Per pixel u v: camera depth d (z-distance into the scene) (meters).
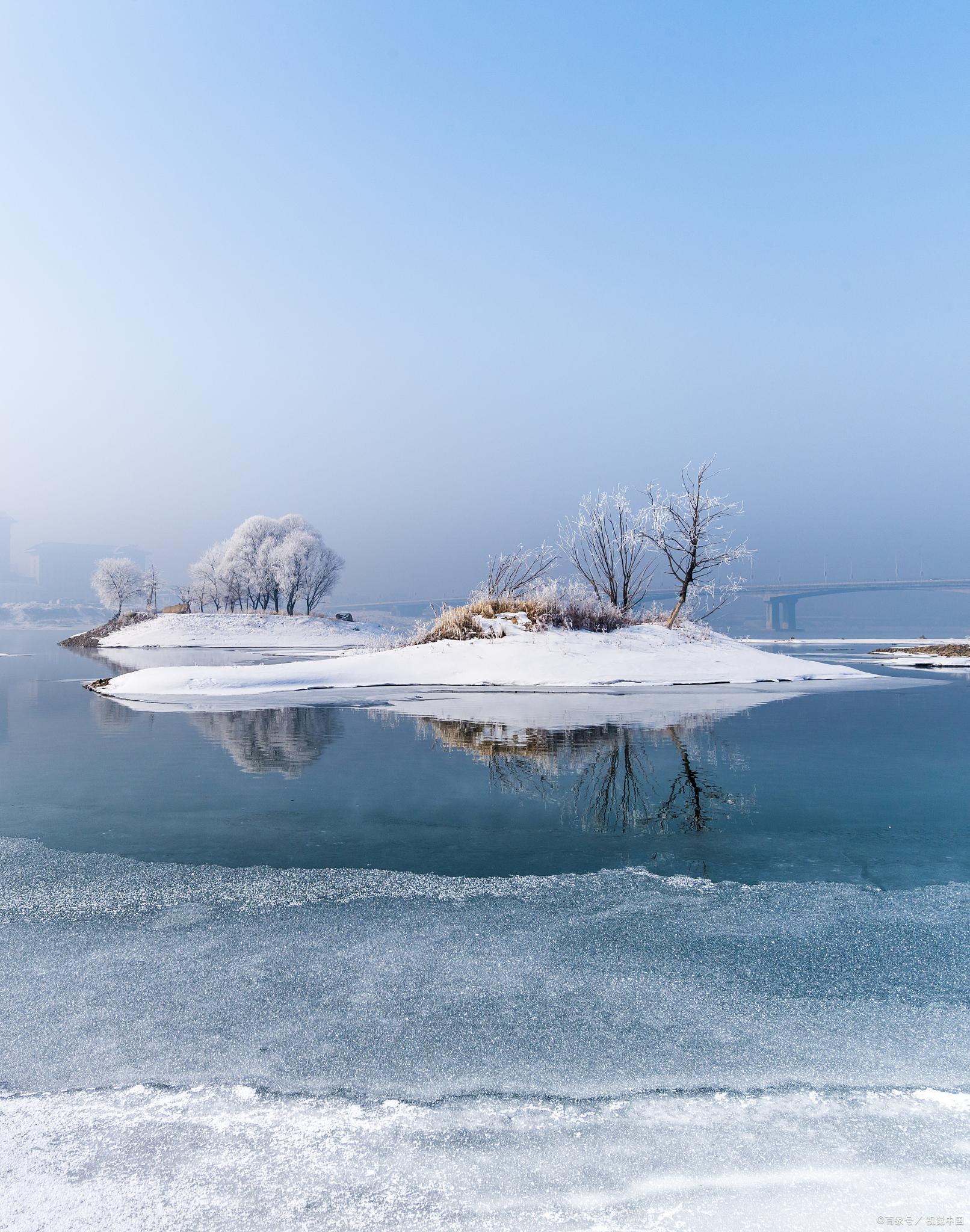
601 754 8.01
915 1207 1.69
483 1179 1.81
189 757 8.00
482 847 4.69
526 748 8.41
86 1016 2.63
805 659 31.75
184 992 2.81
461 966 3.02
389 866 4.32
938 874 4.12
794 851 4.56
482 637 20.30
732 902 3.72
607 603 23.06
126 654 38.00
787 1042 2.43
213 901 3.79
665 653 19.19
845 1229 1.61
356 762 7.59
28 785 6.61
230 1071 2.29
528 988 2.83
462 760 7.69
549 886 3.97
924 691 15.96
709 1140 1.94
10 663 29.16
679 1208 1.69
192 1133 2.00
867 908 3.64
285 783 6.62
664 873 4.16
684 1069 2.27
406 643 22.11
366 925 3.47
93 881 4.11
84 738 9.44
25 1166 1.86
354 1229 1.64
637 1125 2.01
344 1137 1.97
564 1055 2.36
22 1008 2.70
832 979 2.89
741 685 17.00
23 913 3.65
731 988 2.81
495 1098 2.13
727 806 5.70
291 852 4.62
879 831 5.01
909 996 2.75
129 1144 1.95
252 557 81.00
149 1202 1.73
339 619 71.38
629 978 2.90
